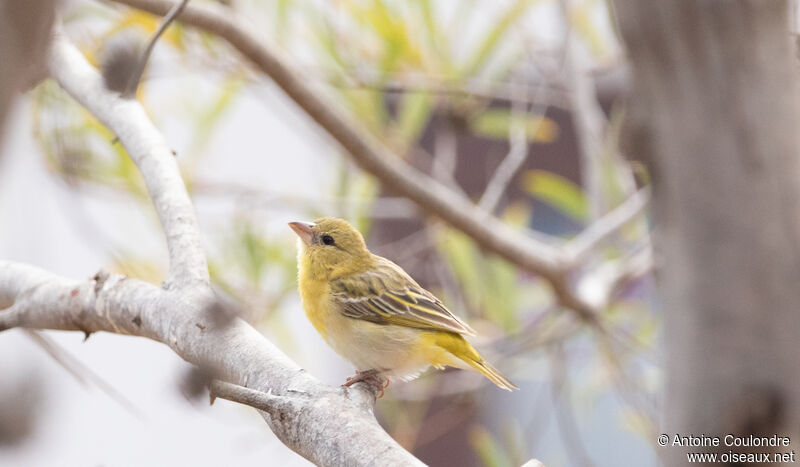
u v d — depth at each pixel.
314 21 9.98
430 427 12.15
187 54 9.60
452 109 11.09
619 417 11.96
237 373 5.19
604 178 11.94
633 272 11.66
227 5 9.58
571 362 12.40
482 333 11.38
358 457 4.43
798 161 2.33
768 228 2.33
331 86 10.41
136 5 8.27
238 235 9.79
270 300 9.76
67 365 5.75
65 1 2.21
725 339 2.38
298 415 4.71
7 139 2.22
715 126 2.35
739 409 2.37
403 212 12.78
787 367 2.33
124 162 9.25
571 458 12.15
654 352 10.80
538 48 11.73
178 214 6.18
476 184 15.09
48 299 6.15
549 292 11.91
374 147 9.95
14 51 2.15
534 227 15.37
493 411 13.77
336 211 10.76
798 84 2.36
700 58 2.34
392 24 9.81
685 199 2.41
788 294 2.33
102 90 7.04
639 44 2.43
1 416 3.26
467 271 11.03
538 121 11.38
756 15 2.32
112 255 8.93
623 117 2.58
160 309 5.59
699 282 2.40
